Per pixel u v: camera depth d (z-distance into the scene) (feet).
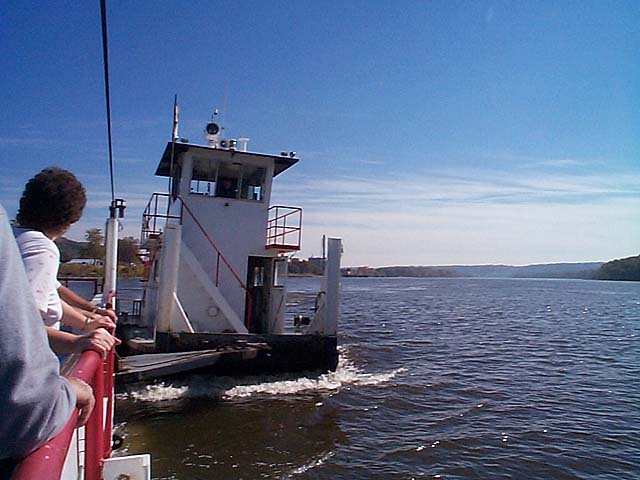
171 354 41.91
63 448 5.25
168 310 43.29
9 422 4.65
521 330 106.42
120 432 33.96
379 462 30.71
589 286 465.88
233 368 44.98
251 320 54.54
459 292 313.32
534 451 33.47
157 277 52.95
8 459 4.99
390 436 35.35
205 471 28.35
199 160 53.36
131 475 12.41
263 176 54.85
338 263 49.26
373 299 225.76
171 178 53.62
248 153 53.72
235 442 32.76
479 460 31.65
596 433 37.42
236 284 52.85
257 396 42.52
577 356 73.05
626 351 78.28
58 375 5.14
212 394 42.37
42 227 9.71
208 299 49.11
